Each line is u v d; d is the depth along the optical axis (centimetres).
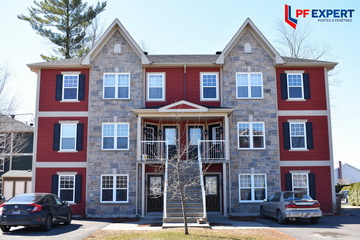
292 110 2361
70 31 4109
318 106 2370
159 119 2348
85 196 2252
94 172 2264
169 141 2402
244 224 1777
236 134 2306
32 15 4009
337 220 1942
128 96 2347
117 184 2256
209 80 2394
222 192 2288
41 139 2317
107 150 2281
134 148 2288
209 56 2678
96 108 2334
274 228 1623
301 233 1495
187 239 1295
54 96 2361
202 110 2192
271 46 2364
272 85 2362
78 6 4075
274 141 2305
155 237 1334
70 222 1834
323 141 2338
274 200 1894
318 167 2311
